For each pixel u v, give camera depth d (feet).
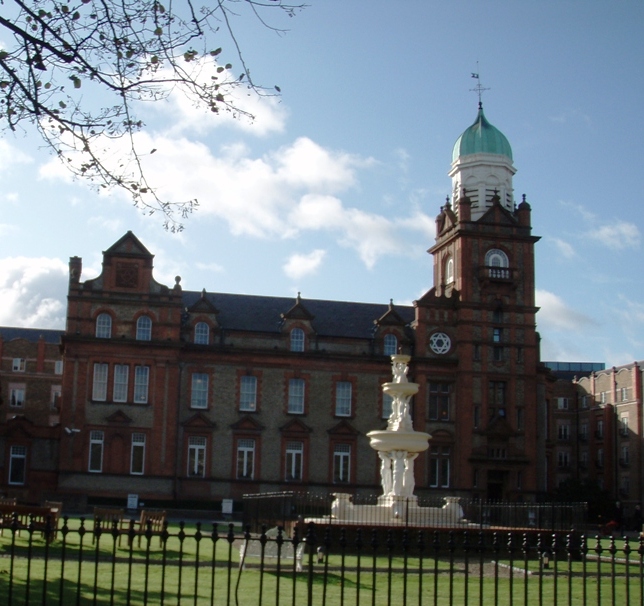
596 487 302.04
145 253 249.34
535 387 263.70
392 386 158.61
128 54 57.11
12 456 237.66
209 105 58.18
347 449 255.09
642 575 67.31
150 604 71.92
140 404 243.40
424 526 131.75
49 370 387.55
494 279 263.08
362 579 93.71
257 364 254.06
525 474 258.98
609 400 366.63
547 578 102.27
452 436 257.96
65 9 56.44
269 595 79.77
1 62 56.59
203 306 254.88
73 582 81.82
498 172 288.10
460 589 89.81
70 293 244.83
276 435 251.80
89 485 237.66
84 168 58.65
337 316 270.05
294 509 177.06
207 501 241.14
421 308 263.49
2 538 115.34
